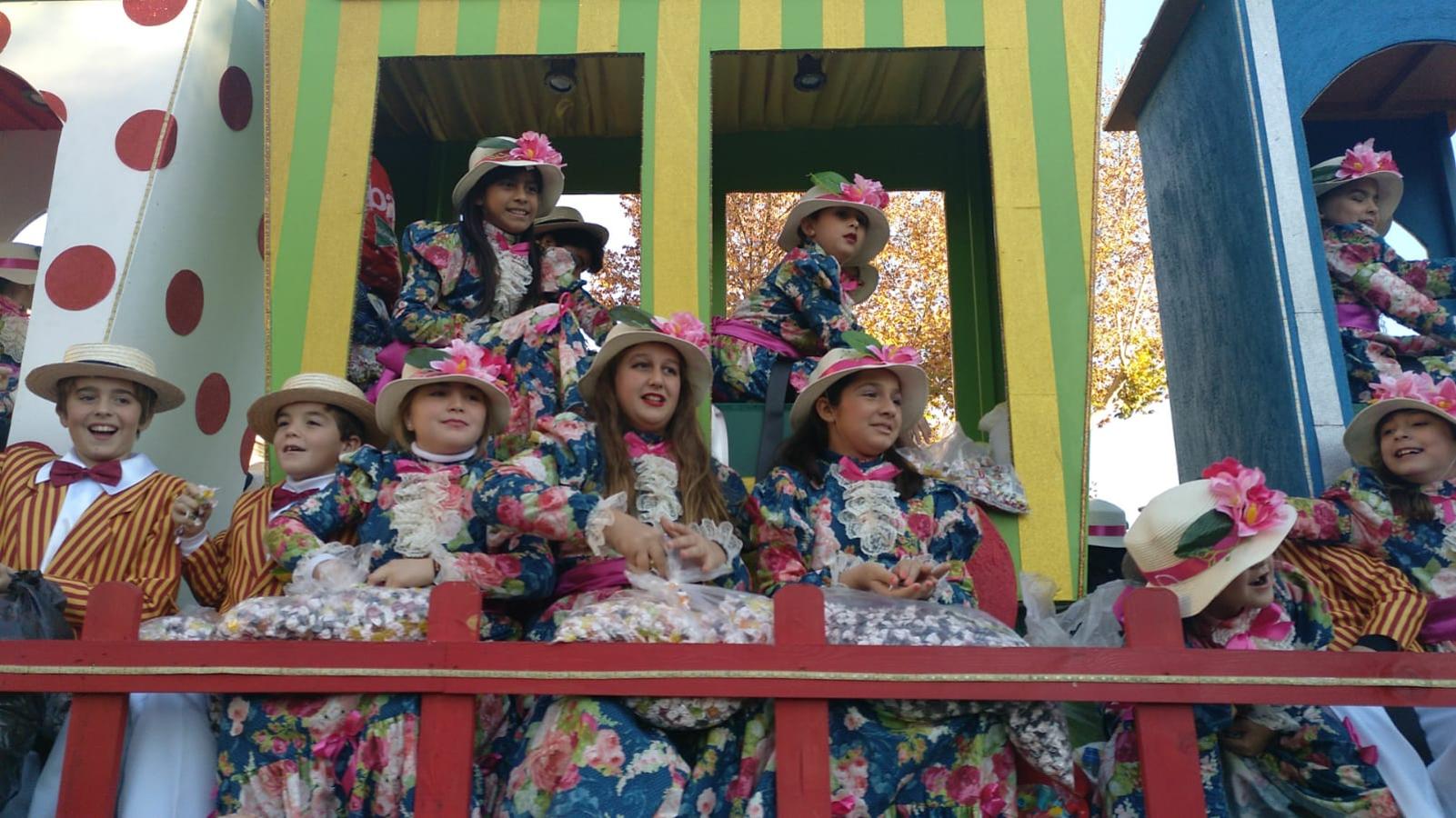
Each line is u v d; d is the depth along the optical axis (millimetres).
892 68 5418
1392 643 3662
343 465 3516
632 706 2818
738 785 2850
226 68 5367
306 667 2773
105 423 3928
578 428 3498
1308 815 3227
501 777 3010
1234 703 2906
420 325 4348
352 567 3191
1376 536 3969
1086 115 4504
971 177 6027
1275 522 3371
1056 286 4363
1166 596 2824
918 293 9078
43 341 4656
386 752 2799
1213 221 5199
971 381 5809
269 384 4426
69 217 4805
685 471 3598
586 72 5352
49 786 3062
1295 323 4516
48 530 3777
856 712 2900
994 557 4070
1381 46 4762
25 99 6000
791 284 4547
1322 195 5168
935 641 2965
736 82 5570
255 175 5555
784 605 2801
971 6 4613
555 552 3416
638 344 3627
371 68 4680
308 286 4496
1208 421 5371
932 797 2939
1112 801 3123
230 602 3646
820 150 6105
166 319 4879
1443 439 3992
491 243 4648
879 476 3707
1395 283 4809
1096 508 5547
